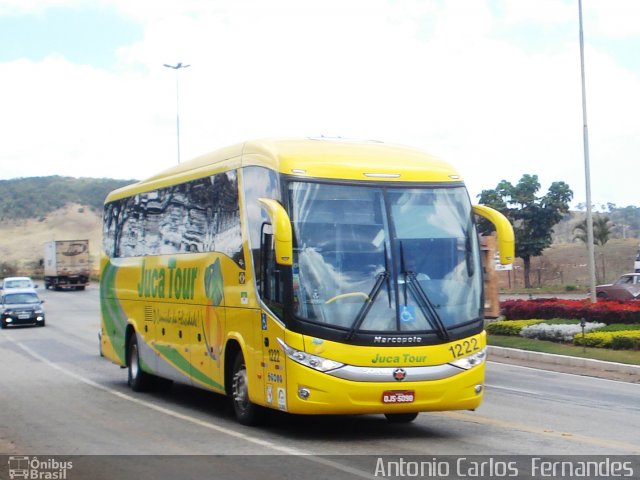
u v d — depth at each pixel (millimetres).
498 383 18703
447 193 12188
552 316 29172
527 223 51281
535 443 11344
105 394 17516
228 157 13688
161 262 16406
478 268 12008
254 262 12336
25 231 156875
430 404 11281
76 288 76688
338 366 10984
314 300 11141
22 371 22344
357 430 12508
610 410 14547
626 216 116250
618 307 27516
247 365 12484
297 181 11562
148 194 17391
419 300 11422
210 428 12828
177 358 15562
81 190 178500
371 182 11828
